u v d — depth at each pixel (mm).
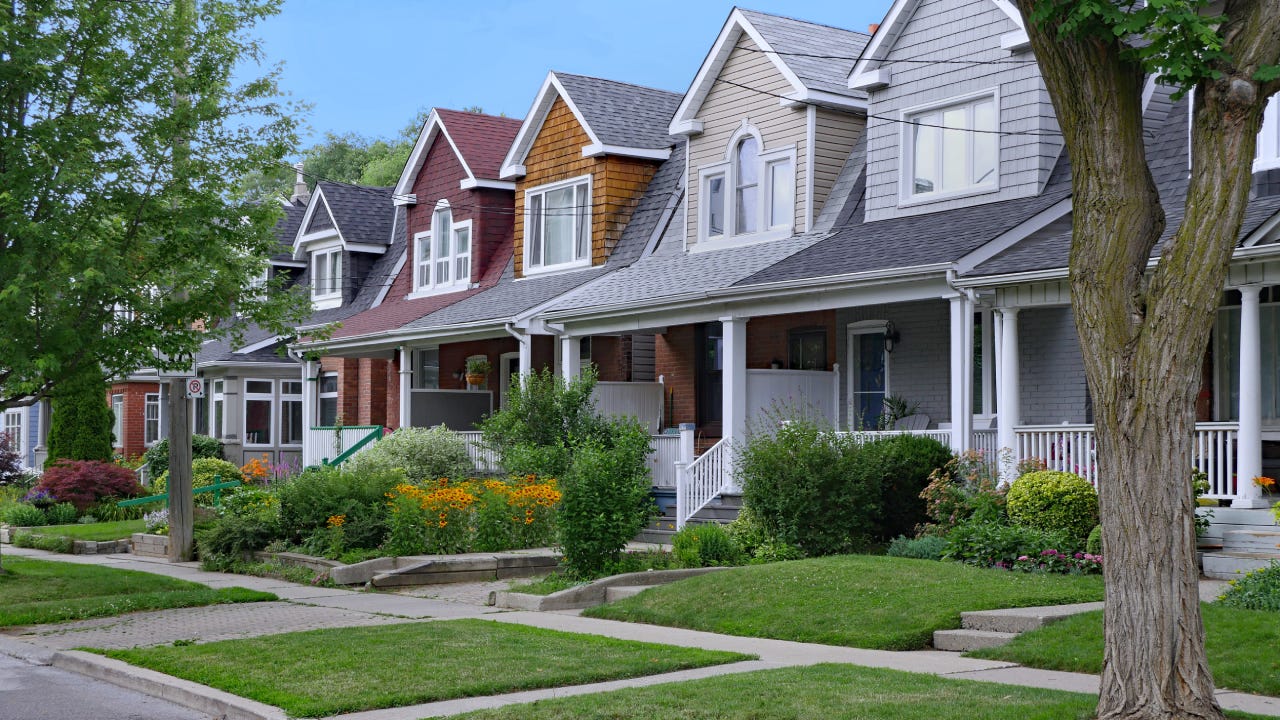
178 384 20578
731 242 23844
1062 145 19172
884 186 21266
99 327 15609
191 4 16406
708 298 20094
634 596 14031
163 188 15961
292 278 39156
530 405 22984
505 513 18828
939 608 11898
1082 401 18234
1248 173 7551
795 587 13234
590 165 27062
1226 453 15953
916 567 13789
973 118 20016
